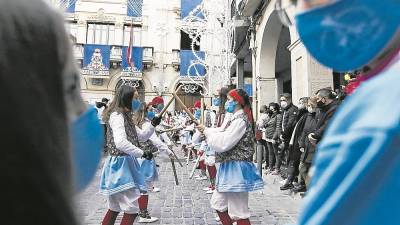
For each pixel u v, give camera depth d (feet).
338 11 2.56
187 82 76.95
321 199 2.31
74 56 2.24
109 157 11.78
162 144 16.79
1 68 1.80
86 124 2.58
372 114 2.23
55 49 1.99
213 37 54.39
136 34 87.66
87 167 2.63
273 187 23.08
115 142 11.27
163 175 30.01
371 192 2.20
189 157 40.93
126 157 11.64
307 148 18.51
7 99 1.79
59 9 2.17
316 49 2.72
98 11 86.02
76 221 1.99
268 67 40.32
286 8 2.94
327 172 2.33
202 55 61.87
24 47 1.86
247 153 11.40
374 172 2.17
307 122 19.42
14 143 1.79
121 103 11.91
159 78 86.43
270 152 28.91
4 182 1.76
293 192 20.93
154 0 88.74
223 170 11.44
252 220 16.08
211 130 11.87
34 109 1.85
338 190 2.24
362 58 2.59
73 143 2.19
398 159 2.15
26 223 1.79
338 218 2.23
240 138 11.28
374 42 2.53
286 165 24.95
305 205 2.44
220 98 15.31
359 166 2.18
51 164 1.89
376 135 2.15
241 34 48.62
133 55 82.64
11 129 1.78
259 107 40.16
